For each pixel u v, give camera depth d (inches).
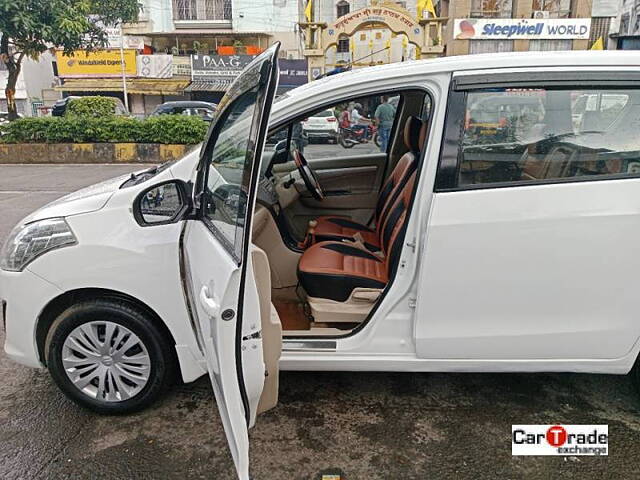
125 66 975.0
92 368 100.0
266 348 81.1
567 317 90.7
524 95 87.6
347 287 105.2
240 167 75.2
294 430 97.4
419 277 90.1
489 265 88.4
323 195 151.3
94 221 95.3
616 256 86.9
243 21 1055.0
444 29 758.5
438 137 88.7
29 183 384.8
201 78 975.0
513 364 95.2
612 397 106.5
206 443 94.6
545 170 88.3
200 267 77.5
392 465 88.7
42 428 98.7
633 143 87.2
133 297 94.7
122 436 96.4
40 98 1118.4
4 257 99.2
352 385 111.6
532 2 705.6
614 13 725.9
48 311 98.7
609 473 86.6
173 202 98.0
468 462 89.3
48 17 486.3
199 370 98.3
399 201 110.2
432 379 113.7
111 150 506.9
